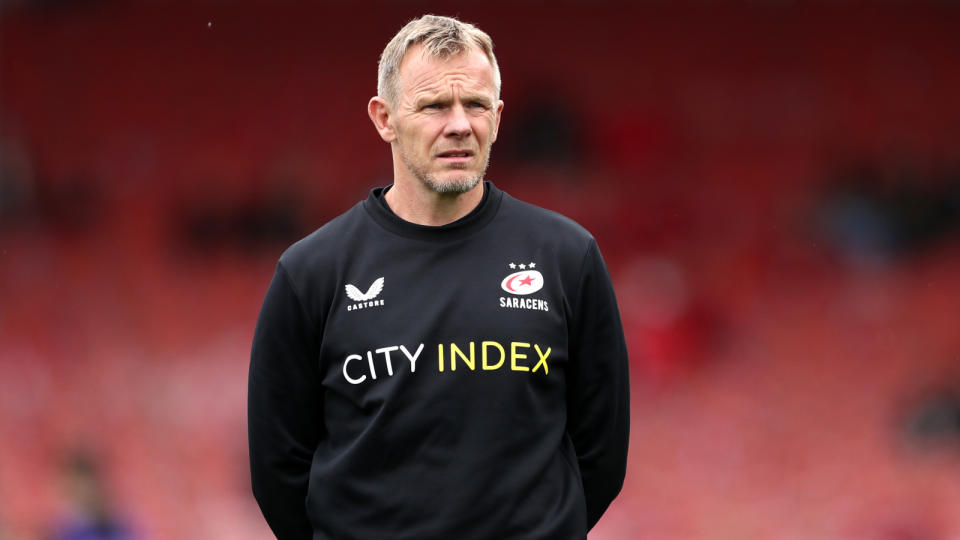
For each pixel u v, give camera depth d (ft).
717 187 173.06
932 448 123.54
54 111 182.80
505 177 173.47
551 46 190.08
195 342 150.30
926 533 105.09
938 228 163.63
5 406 133.18
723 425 128.98
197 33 189.88
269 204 173.88
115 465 118.62
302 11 191.72
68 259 164.14
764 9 190.80
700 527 105.70
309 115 186.60
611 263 161.58
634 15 190.60
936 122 182.39
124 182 176.86
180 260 164.66
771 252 164.04
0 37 185.16
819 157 177.78
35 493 111.34
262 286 162.40
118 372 142.72
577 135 179.93
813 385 138.31
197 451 123.65
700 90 186.19
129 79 186.09
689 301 153.79
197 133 184.03
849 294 156.56
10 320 152.25
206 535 105.40
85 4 188.03
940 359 143.13
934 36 187.83
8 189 173.58
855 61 187.21
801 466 118.73
